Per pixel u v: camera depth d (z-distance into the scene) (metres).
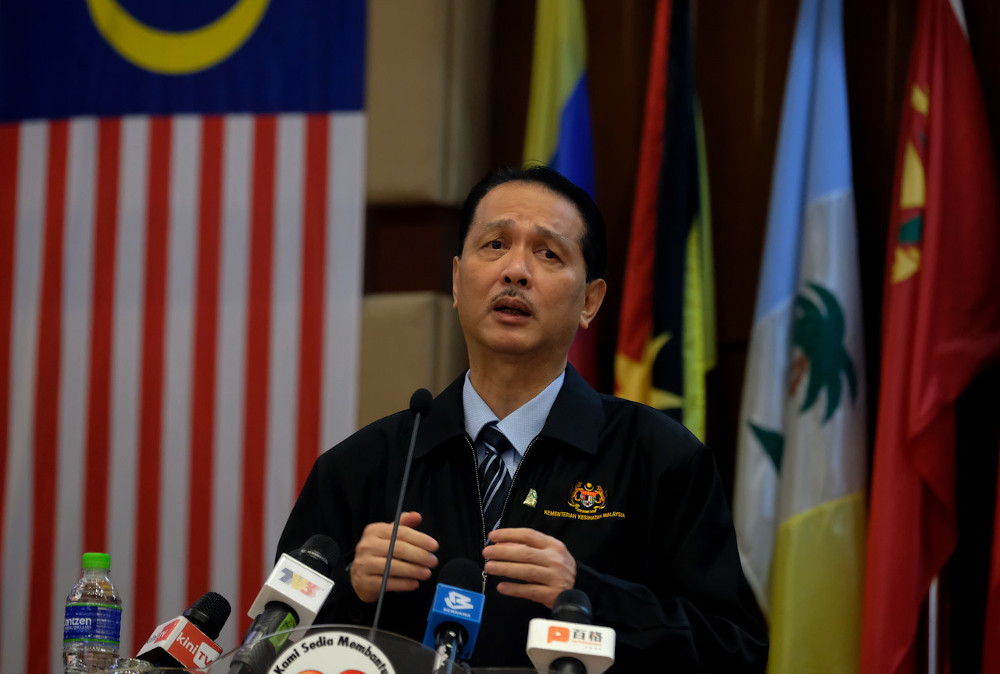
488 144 10.73
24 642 10.31
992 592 8.09
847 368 8.83
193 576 10.17
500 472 4.50
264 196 10.55
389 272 10.40
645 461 4.46
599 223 4.85
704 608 4.21
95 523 10.40
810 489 8.69
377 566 3.68
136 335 10.58
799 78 9.34
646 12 10.47
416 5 10.50
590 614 3.46
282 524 10.12
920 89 8.85
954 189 8.66
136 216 10.73
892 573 8.24
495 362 4.59
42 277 10.80
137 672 3.87
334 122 10.51
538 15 9.91
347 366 10.18
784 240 9.14
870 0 9.91
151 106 10.88
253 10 10.84
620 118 10.40
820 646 8.46
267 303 10.41
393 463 4.62
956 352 8.40
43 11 11.18
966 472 9.01
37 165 10.95
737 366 9.88
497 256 4.62
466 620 3.37
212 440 10.32
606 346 10.03
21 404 10.66
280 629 3.49
